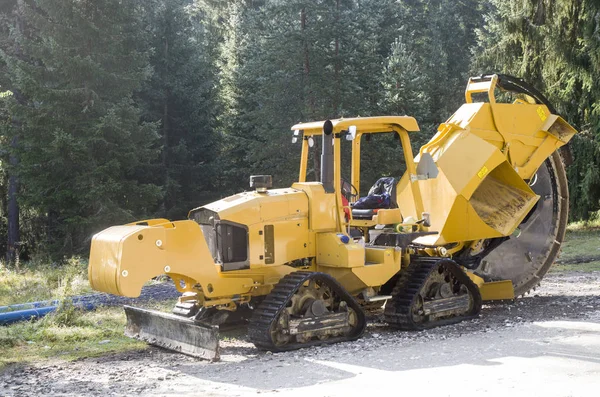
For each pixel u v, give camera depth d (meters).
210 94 33.06
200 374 7.48
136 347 9.13
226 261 8.88
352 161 10.41
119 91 23.89
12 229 26.77
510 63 27.25
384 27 39.88
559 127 11.62
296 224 9.38
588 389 6.02
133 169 26.12
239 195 9.43
